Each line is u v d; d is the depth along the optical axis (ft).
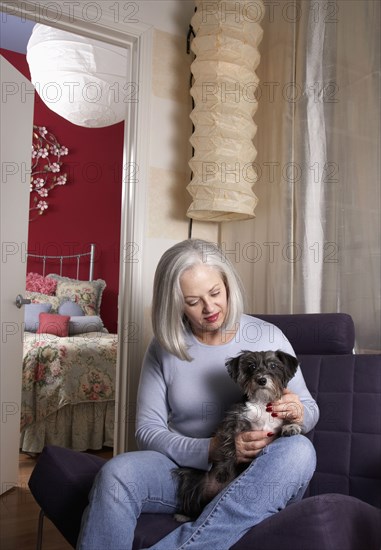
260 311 8.78
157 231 9.08
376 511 4.56
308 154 8.08
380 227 7.20
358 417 5.89
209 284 5.42
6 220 9.68
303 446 4.75
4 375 9.80
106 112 11.14
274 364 5.16
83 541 4.64
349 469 5.70
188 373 5.67
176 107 9.36
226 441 5.01
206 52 8.21
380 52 7.34
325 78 8.02
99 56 9.78
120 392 8.82
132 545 4.73
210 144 8.11
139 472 4.92
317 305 7.84
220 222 9.68
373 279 7.23
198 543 4.39
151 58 9.09
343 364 6.25
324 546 3.88
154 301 5.66
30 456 12.69
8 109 9.70
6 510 9.30
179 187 9.31
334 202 7.78
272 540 4.09
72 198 19.24
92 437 13.05
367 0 7.55
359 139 7.53
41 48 9.78
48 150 19.08
